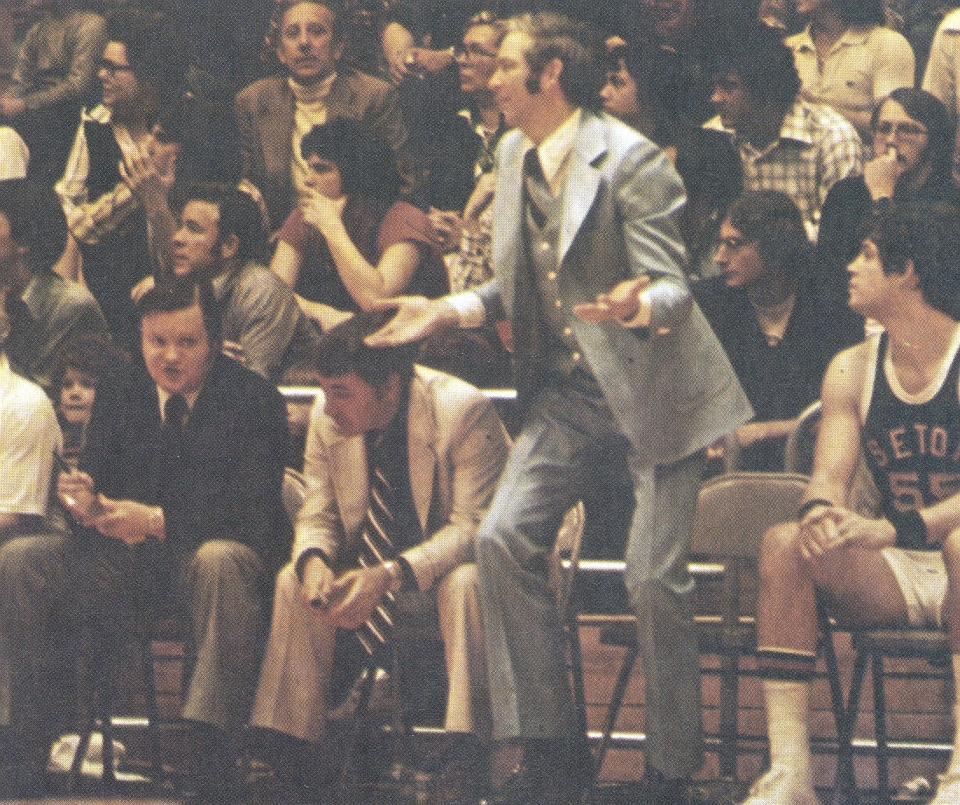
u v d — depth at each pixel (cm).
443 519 1257
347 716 1262
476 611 1209
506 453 1257
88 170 1466
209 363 1283
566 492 1209
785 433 1313
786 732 1176
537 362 1220
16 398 1304
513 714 1179
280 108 1498
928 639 1184
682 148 1395
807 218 1459
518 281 1216
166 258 1403
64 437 1362
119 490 1284
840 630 1202
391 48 1534
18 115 1541
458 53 1512
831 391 1237
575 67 1198
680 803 1190
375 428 1256
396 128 1509
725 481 1239
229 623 1220
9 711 1246
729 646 1216
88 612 1257
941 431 1215
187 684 1289
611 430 1214
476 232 1473
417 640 1238
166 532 1266
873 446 1225
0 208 1377
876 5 1573
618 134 1205
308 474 1263
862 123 1571
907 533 1198
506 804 1179
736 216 1320
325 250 1398
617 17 1455
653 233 1185
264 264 1397
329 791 1233
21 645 1251
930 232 1214
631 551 1195
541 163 1207
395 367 1252
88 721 1265
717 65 1445
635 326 1162
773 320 1332
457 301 1244
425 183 1499
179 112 1469
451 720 1202
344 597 1220
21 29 1603
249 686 1230
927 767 1306
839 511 1180
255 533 1265
